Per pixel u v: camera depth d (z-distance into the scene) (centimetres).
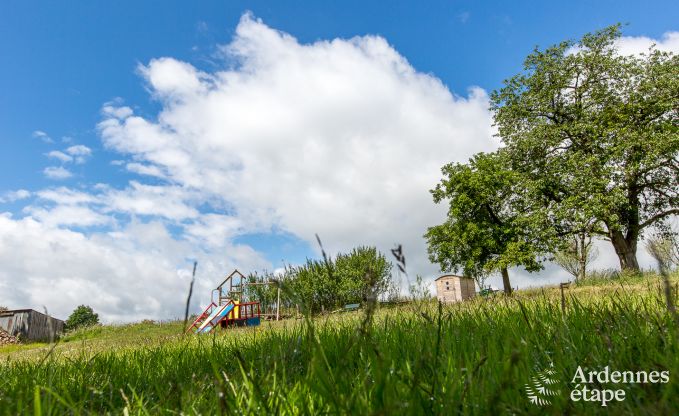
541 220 2981
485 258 3219
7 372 351
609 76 3156
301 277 2155
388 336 285
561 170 3055
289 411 170
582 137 3145
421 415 146
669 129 2800
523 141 3256
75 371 326
